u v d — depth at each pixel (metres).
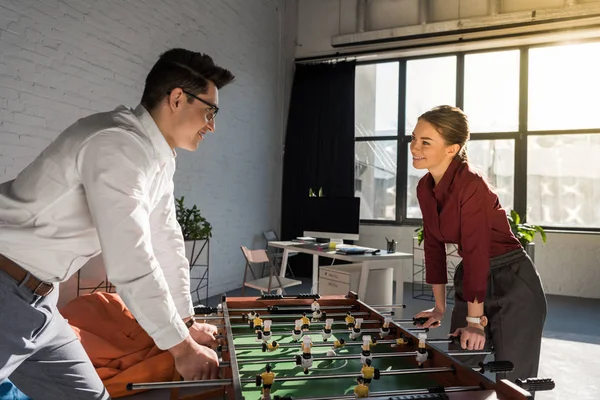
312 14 6.61
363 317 1.84
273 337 1.62
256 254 4.09
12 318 0.99
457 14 5.82
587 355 3.22
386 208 6.37
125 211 0.95
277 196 6.49
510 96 5.82
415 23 6.02
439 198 1.62
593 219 5.48
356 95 6.55
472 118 6.00
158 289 0.97
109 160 0.97
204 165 4.93
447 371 1.15
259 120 5.97
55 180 1.01
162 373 2.28
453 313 1.80
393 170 6.32
